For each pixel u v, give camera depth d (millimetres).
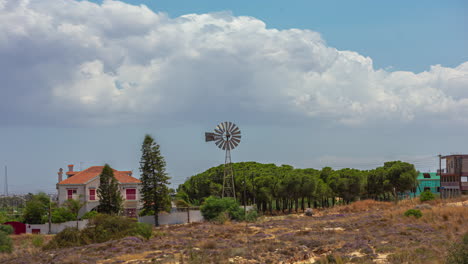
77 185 71312
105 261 30656
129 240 40844
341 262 25062
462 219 41469
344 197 94062
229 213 68000
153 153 67688
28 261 32750
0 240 40250
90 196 71562
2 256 36844
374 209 74812
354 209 76750
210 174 96938
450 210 47188
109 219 46188
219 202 68812
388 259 25125
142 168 67562
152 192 66875
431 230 36562
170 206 69062
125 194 74062
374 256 26375
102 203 65875
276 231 46000
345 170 97312
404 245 29375
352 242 32656
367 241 33000
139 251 34656
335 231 42312
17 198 80125
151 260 29734
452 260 21141
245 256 28984
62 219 64188
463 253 20953
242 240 38219
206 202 70312
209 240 38250
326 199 101625
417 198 79438
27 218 63469
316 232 41656
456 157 81938
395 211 55688
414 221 44844
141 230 45750
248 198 92500
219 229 51906
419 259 24109
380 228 41312
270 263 26953
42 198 65312
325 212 77438
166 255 31281
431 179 112625
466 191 80375
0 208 74312
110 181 66438
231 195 89188
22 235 56188
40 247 43094
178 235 46906
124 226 45906
